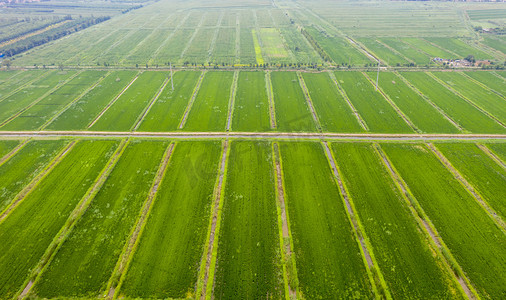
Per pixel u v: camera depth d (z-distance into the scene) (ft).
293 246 124.36
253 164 170.09
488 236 127.13
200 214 138.62
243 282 111.04
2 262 117.39
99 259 118.62
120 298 106.01
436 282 110.32
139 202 144.46
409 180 157.48
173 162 170.81
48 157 175.63
